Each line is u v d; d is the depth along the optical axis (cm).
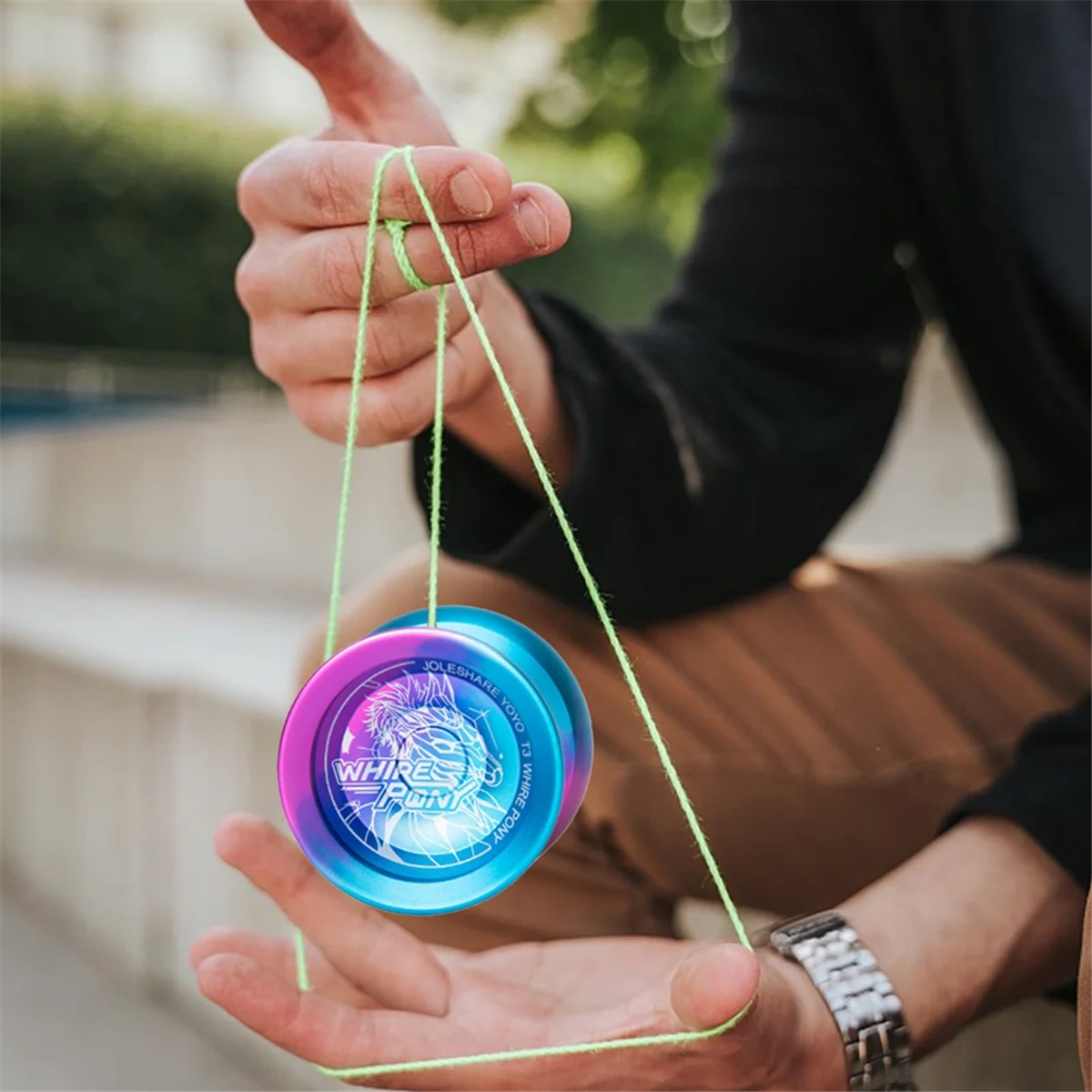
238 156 612
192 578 316
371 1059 57
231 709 146
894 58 92
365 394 65
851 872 84
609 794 80
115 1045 141
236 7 1225
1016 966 61
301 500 274
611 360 77
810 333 98
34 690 197
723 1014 47
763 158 100
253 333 67
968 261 94
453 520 76
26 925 186
